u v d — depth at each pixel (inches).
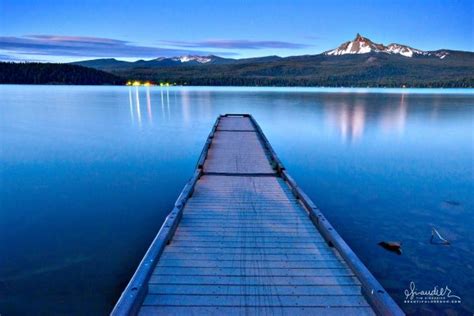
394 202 286.8
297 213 187.0
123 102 1531.7
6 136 623.2
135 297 97.7
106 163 434.9
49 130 701.3
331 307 105.0
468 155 486.0
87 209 273.3
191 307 103.7
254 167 297.9
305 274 123.0
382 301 96.2
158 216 259.8
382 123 855.7
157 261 125.9
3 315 150.6
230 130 518.0
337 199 296.0
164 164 435.2
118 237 223.5
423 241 214.1
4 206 277.3
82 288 169.2
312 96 2181.3
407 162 444.1
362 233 226.7
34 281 174.2
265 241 150.6
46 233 228.2
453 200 291.4
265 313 102.0
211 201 206.4
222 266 128.0
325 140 628.4
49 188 327.9
